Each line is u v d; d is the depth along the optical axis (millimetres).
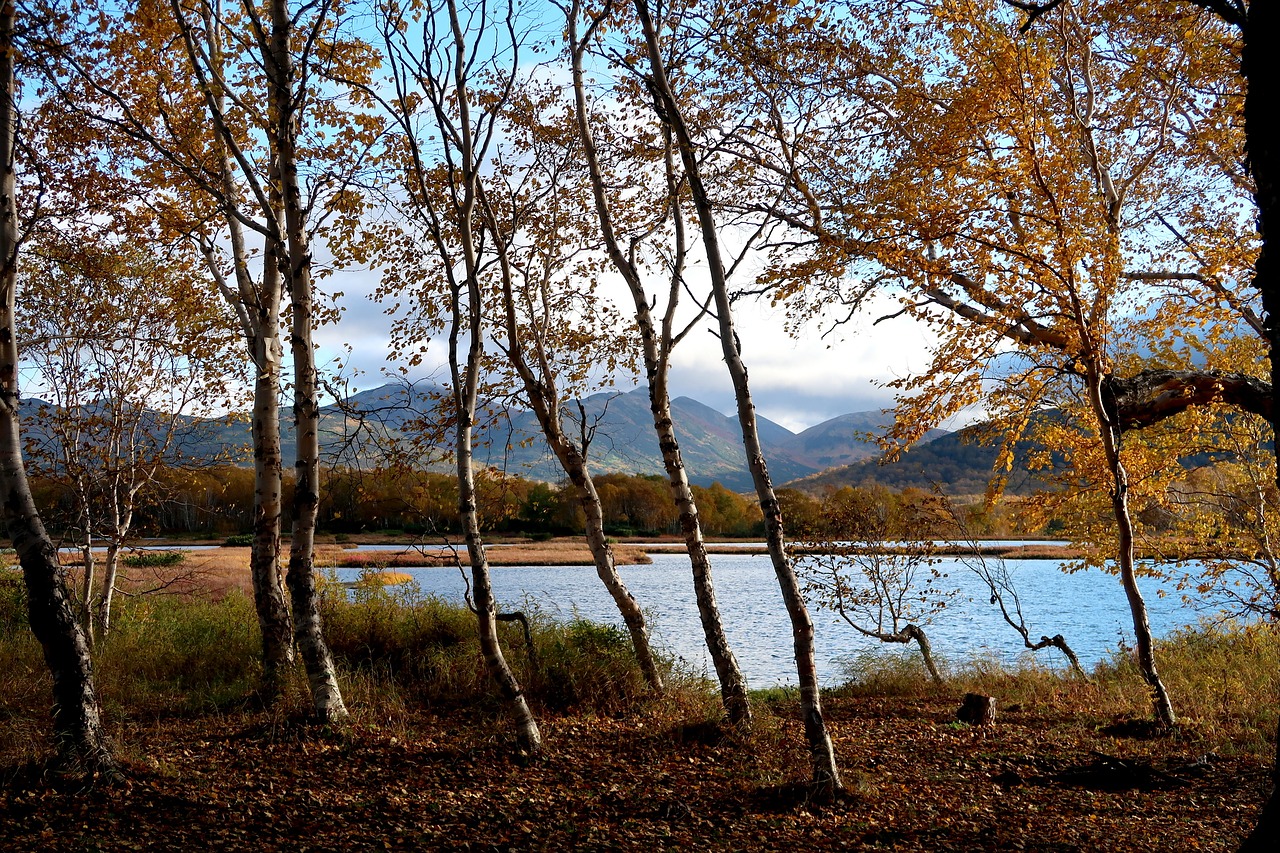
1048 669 13891
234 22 9992
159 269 12398
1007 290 9164
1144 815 6629
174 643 11719
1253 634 12156
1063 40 10719
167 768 6918
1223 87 9938
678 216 10031
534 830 6055
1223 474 12383
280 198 9586
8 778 6320
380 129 9406
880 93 10773
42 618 6465
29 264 11281
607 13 9398
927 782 7621
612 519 84375
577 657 10633
